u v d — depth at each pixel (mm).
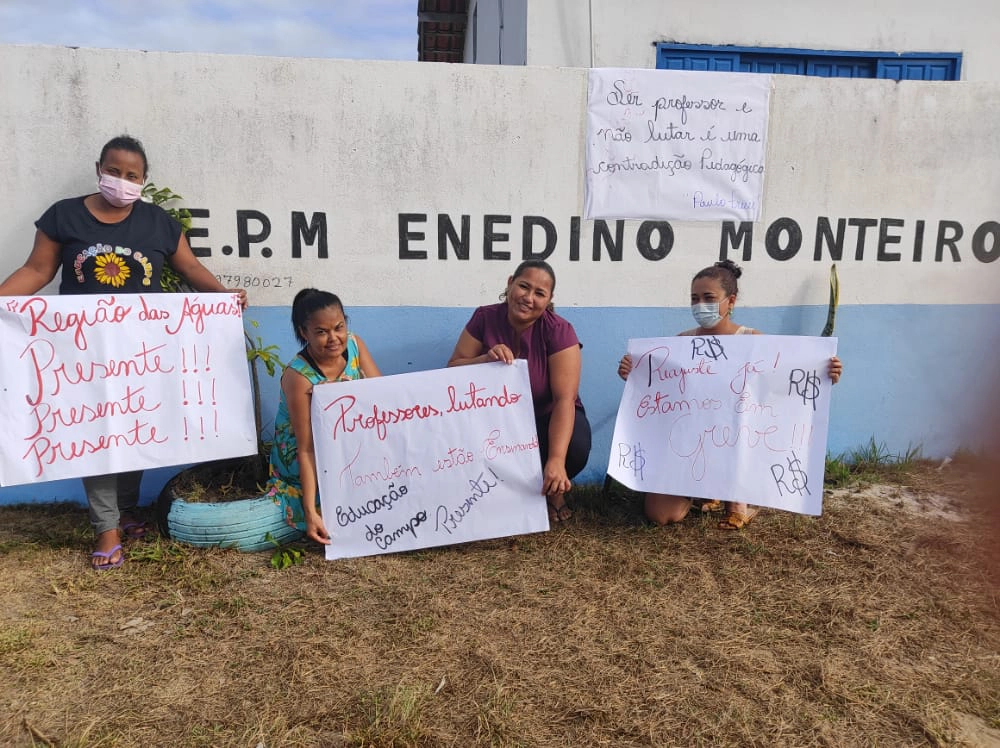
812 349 3414
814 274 4250
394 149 3822
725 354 3496
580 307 4109
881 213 4242
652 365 3580
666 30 5406
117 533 3197
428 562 3262
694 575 3168
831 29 5570
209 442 3354
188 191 3709
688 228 4098
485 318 3541
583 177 3975
